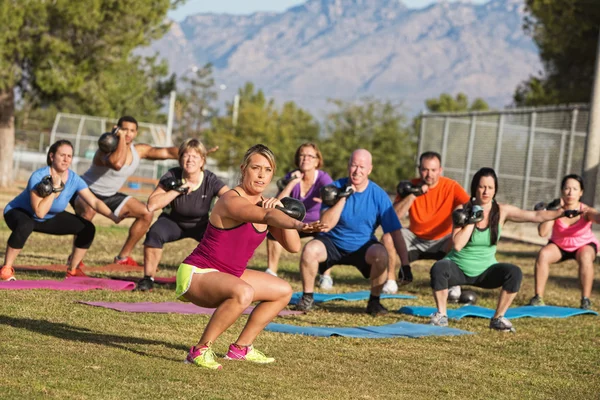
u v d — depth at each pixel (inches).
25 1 1375.5
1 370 243.4
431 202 528.4
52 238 755.4
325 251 437.4
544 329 417.1
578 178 503.2
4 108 1576.0
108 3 1439.5
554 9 1386.6
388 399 255.1
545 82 1624.0
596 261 832.9
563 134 1042.7
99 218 1042.7
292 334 358.3
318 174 525.3
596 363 342.3
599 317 470.3
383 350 338.0
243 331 293.7
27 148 2100.1
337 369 293.9
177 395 232.1
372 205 440.5
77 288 434.0
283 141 2603.3
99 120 1819.6
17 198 464.4
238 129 2593.5
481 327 410.9
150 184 1831.9
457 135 1262.3
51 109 3174.2
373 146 2340.1
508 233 1152.2
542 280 503.2
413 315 442.9
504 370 317.1
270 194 1904.5
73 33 1451.8
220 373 267.0
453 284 410.6
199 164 459.5
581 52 1460.4
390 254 530.0
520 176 1119.0
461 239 399.2
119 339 311.6
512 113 1131.3
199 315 380.8
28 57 1424.7
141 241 790.5
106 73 1555.1
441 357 332.8
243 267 283.0
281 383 261.7
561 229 502.0
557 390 289.9
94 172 514.9
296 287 527.2
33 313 350.0
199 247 281.9
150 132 1878.7
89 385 235.1
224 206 270.4
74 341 298.2
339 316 424.5
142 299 421.4
